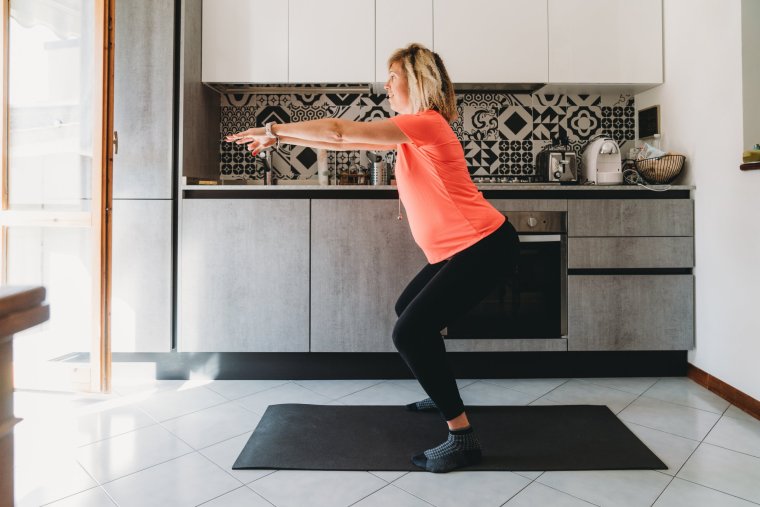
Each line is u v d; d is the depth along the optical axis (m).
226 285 2.49
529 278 2.53
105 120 2.17
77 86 2.44
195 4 2.65
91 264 2.20
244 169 3.06
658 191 2.53
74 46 2.43
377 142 1.48
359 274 2.50
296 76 2.73
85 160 2.44
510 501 1.42
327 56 2.73
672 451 1.73
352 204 2.49
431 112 1.58
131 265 2.48
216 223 2.48
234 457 1.69
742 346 2.17
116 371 2.55
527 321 2.53
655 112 2.88
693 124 2.54
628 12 2.79
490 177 3.11
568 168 2.91
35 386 2.28
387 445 1.77
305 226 2.49
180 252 2.48
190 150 2.59
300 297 2.50
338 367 2.56
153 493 1.46
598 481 1.53
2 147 2.41
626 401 2.23
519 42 2.77
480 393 2.34
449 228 1.60
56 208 2.47
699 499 1.42
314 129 1.48
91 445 1.78
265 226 2.49
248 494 1.46
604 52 2.79
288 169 3.07
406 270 2.50
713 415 2.06
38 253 2.53
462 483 1.52
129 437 1.84
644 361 2.60
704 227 2.46
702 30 2.46
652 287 2.53
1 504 0.46
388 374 2.57
